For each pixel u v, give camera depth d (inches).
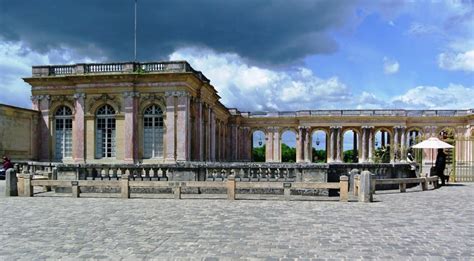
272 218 471.2
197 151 1384.1
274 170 745.6
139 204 598.5
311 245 340.8
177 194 671.1
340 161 2512.3
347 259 299.7
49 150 1338.6
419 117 2454.5
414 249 327.9
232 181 657.0
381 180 755.4
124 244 345.4
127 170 771.4
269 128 2628.0
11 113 1240.2
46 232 395.2
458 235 380.2
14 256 312.2
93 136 1291.8
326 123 2536.9
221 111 2018.9
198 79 1328.7
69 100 1330.0
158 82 1262.3
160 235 379.2
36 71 1342.3
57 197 697.6
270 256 307.7
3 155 1205.1
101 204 600.1
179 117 1246.9
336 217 478.9
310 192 716.7
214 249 327.9
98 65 1300.4
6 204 604.4
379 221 452.4
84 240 360.8
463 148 2224.4
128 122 1264.8
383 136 2869.1
